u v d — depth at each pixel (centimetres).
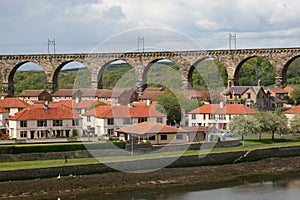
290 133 12512
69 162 8888
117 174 8550
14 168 8312
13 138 11125
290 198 7788
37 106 12512
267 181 9019
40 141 10269
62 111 11831
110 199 7719
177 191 8225
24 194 7806
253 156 10319
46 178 8338
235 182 8931
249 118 11762
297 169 9994
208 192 8206
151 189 8312
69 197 7788
